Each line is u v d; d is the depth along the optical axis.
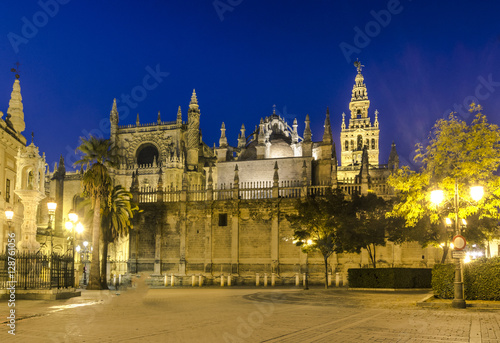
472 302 26.52
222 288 59.31
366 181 67.56
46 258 35.66
